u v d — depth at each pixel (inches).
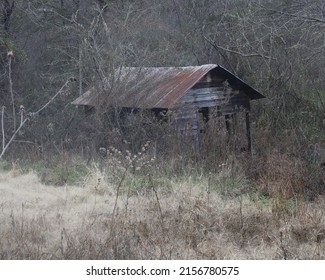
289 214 870.4
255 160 1173.7
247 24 1763.0
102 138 1296.8
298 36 1715.1
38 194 979.9
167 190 978.7
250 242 770.2
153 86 1363.2
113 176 1042.1
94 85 1391.5
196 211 847.7
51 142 1366.9
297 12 1565.0
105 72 1413.6
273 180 1038.4
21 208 890.1
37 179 1085.8
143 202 916.6
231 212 846.5
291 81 1780.3
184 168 1098.7
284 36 1715.1
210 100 1362.0
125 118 1338.6
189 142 1239.5
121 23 1594.5
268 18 1654.8
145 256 696.4
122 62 1400.1
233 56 1870.1
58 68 1935.3
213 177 1042.1
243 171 1091.9
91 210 875.4
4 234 748.6
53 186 1051.9
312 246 753.6
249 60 1852.9
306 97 1766.7
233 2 1923.0
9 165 1210.0
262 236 781.9
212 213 842.2
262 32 1792.6
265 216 850.1
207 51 1909.4
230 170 1075.3
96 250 691.4
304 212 850.1
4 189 1002.1
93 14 1934.1
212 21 1983.3
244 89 1434.5
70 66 1873.8
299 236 778.8
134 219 824.3
